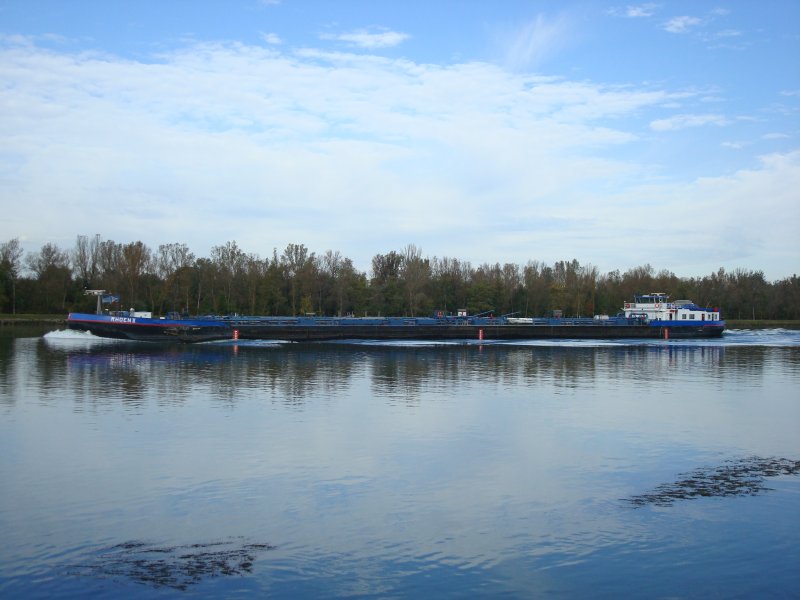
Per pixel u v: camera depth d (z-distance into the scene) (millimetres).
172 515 22109
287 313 151625
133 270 141750
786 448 31672
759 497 24438
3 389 47438
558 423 36875
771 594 17297
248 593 16938
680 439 33344
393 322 118312
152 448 30516
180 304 143500
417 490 24859
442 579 17797
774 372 63562
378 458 29141
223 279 145125
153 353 77250
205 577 17750
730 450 31250
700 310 132000
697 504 23641
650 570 18484
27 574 17797
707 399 45906
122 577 17688
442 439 32781
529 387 50906
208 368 61969
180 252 148125
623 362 73250
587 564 18797
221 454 29578
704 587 17625
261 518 21891
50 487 24859
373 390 48531
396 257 188750
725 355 84688
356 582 17562
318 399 44250
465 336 114875
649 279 189750
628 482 26141
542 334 117812
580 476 26875
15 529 20844
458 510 22797
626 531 21125
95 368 60969
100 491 24422
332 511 22578
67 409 39844
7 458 28750
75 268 165500
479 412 39906
